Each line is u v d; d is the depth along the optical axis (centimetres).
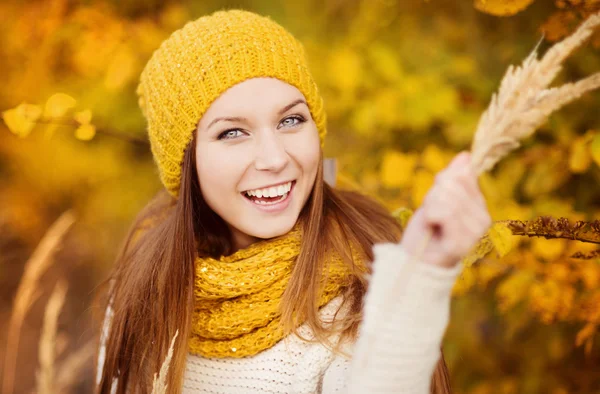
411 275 89
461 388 200
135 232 211
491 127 78
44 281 334
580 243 161
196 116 154
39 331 320
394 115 211
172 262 159
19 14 278
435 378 153
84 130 198
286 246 154
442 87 211
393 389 91
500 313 190
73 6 257
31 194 350
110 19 255
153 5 267
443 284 90
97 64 258
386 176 199
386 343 91
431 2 230
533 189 177
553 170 176
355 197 193
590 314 156
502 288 169
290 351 146
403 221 188
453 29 226
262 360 149
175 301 156
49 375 122
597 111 180
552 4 188
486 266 170
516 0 156
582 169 160
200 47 154
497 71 213
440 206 85
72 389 198
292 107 151
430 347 92
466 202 85
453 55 220
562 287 160
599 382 184
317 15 262
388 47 231
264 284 150
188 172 161
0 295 337
